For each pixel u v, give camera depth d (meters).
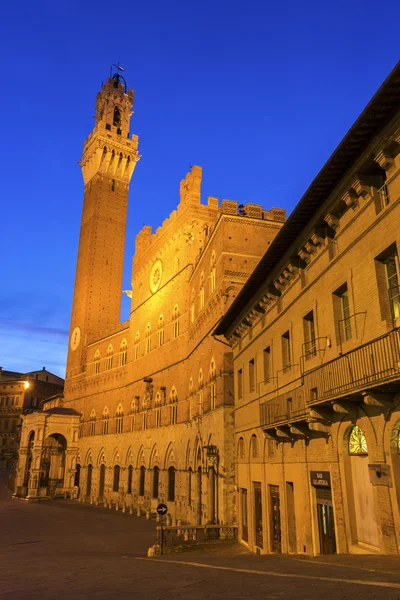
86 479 76.44
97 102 106.50
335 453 16.73
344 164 15.55
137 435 63.50
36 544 35.00
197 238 55.22
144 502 57.75
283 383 23.03
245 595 8.44
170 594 9.15
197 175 57.09
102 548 33.34
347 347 16.12
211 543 30.11
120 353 74.12
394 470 13.12
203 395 42.56
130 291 76.69
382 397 13.18
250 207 40.59
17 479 83.81
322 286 18.67
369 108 12.92
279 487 22.95
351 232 16.42
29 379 129.88
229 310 30.61
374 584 8.63
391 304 14.26
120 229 97.62
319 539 18.38
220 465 34.84
